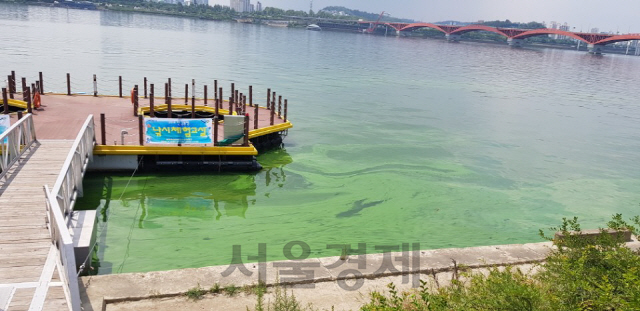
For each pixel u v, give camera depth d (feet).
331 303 24.77
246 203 49.85
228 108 82.17
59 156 44.98
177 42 273.13
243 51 249.96
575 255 26.22
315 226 45.27
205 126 56.13
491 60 328.49
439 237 44.96
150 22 514.27
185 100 83.05
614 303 20.74
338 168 64.44
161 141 55.01
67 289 21.57
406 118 104.83
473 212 52.42
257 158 66.18
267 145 71.20
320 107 109.91
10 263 25.20
